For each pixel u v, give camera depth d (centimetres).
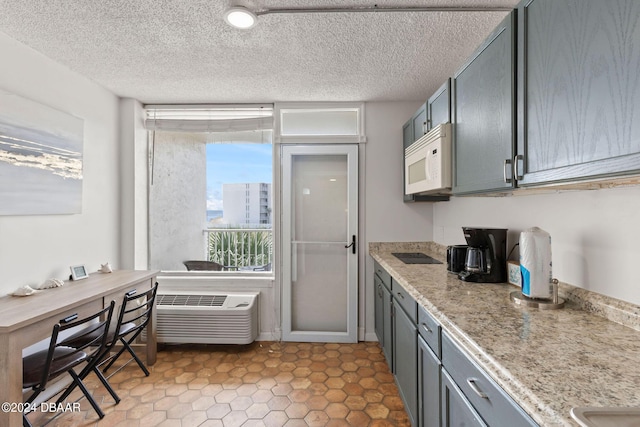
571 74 90
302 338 305
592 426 57
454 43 197
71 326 160
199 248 343
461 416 108
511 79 118
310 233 311
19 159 190
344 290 310
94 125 257
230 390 222
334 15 169
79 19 173
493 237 171
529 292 133
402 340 193
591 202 124
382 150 303
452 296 146
